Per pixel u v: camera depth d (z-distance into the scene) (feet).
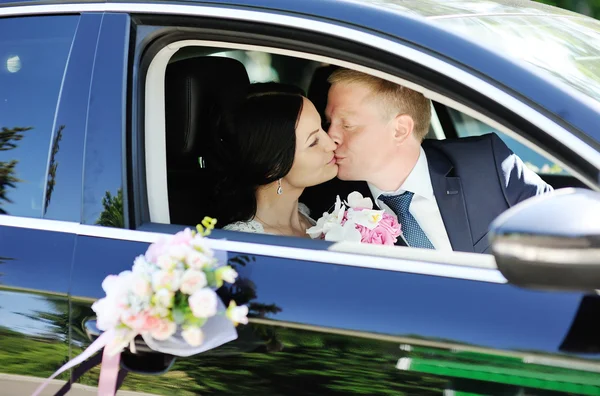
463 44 7.61
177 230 8.08
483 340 7.00
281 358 7.43
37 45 8.72
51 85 8.57
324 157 9.87
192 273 7.25
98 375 7.88
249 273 7.65
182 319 7.30
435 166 10.26
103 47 8.40
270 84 9.80
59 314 8.00
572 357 6.79
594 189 6.89
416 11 8.17
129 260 7.91
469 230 10.12
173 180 9.78
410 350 7.14
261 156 9.63
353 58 7.80
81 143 8.28
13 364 8.20
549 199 6.39
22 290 8.13
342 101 10.07
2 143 8.64
